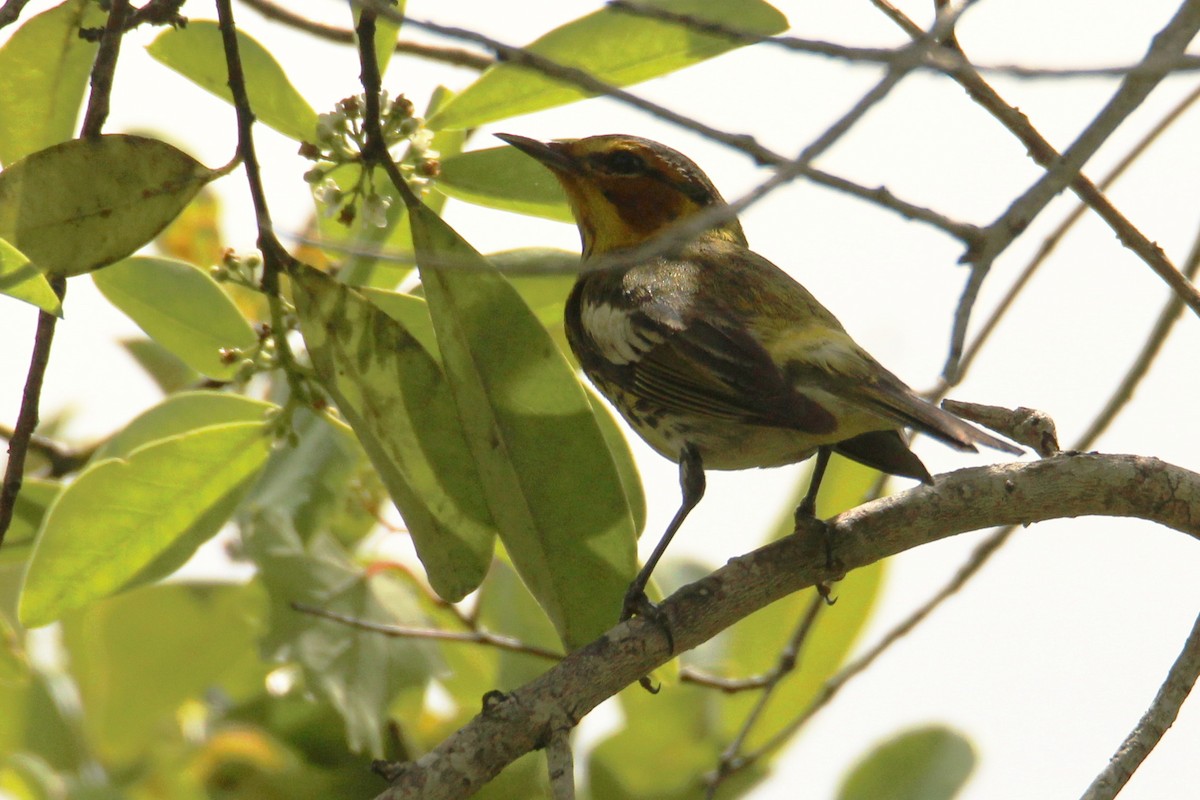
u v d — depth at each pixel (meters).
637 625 9.03
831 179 7.50
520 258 10.57
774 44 6.73
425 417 9.08
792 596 13.59
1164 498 9.87
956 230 7.73
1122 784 8.61
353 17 8.80
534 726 8.49
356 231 10.32
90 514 9.90
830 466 12.88
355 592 12.08
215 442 9.84
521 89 9.81
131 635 13.10
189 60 9.84
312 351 9.02
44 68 9.86
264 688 13.68
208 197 13.98
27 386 8.72
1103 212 10.37
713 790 11.80
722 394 10.70
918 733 13.66
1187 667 8.91
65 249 8.57
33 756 13.54
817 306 11.30
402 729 12.88
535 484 9.04
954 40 9.09
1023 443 10.11
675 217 12.21
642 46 9.64
